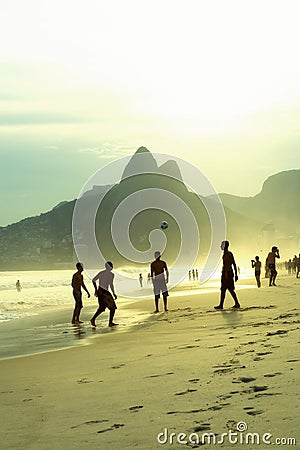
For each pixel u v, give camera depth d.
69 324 19.28
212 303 22.52
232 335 11.36
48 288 72.69
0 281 107.12
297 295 23.17
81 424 5.60
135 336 13.38
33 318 23.12
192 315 17.67
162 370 8.12
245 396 5.98
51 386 7.87
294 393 5.87
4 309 31.23
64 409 6.33
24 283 94.88
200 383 6.90
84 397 6.86
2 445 5.09
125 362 9.36
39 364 10.25
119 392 6.92
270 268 33.03
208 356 8.88
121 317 20.00
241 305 19.67
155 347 10.90
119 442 4.86
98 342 13.00
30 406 6.66
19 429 5.62
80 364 9.73
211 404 5.80
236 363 7.94
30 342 14.66
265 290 28.09
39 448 4.92
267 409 5.37
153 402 6.19
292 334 10.47
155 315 19.55
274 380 6.57
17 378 8.84
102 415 5.87
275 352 8.51
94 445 4.84
